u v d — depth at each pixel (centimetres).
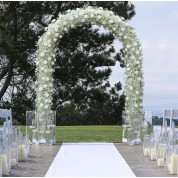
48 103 1166
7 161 700
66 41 2230
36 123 1161
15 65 2175
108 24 1198
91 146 1119
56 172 732
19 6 2170
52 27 1188
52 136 1157
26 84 2239
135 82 1188
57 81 2269
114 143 1199
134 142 1165
